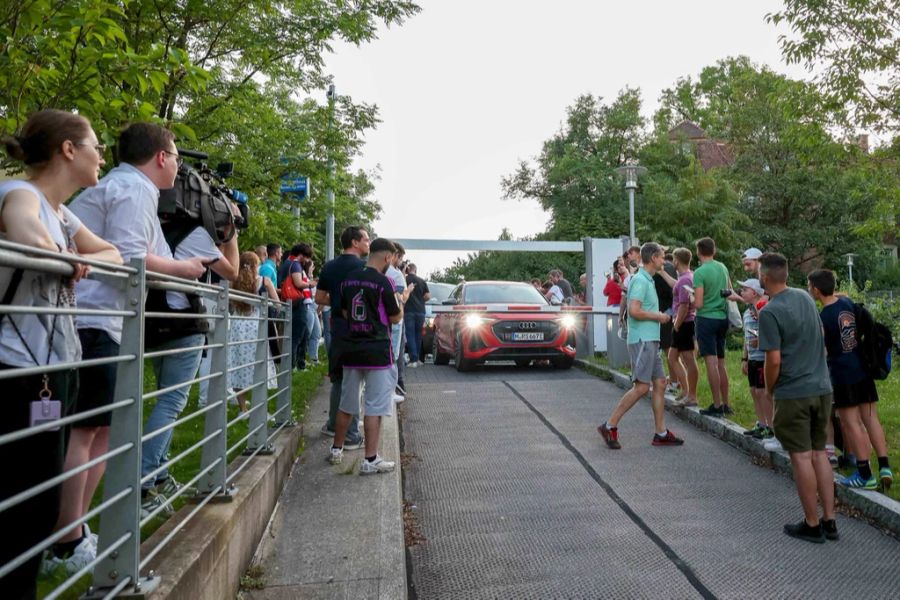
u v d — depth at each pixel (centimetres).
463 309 1270
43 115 259
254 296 490
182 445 595
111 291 307
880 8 1277
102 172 626
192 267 352
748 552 457
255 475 434
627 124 4328
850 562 441
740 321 827
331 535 434
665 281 933
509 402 970
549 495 577
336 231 3459
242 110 1282
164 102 1047
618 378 1111
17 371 173
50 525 220
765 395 697
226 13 1134
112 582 240
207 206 402
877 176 1459
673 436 737
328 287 601
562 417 874
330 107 1489
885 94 1350
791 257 3712
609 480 618
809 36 1324
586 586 407
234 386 694
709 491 586
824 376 482
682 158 3984
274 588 362
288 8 1262
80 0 491
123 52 518
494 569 432
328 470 571
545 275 3634
